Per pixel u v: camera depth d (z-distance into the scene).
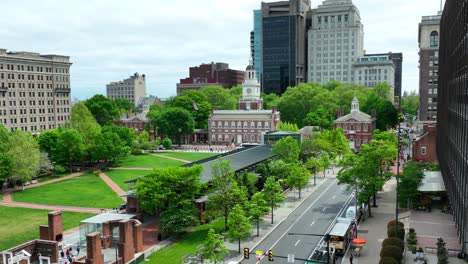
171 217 56.59
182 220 56.84
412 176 69.38
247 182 71.31
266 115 167.12
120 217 58.12
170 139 167.50
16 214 71.00
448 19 63.97
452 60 57.19
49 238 55.50
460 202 47.75
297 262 48.88
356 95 188.25
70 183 96.75
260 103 188.38
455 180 52.31
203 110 184.38
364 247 52.59
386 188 86.44
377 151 66.31
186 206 59.66
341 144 116.62
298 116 187.25
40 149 112.00
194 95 192.88
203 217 64.69
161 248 54.56
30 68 172.38
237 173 75.94
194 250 52.88
